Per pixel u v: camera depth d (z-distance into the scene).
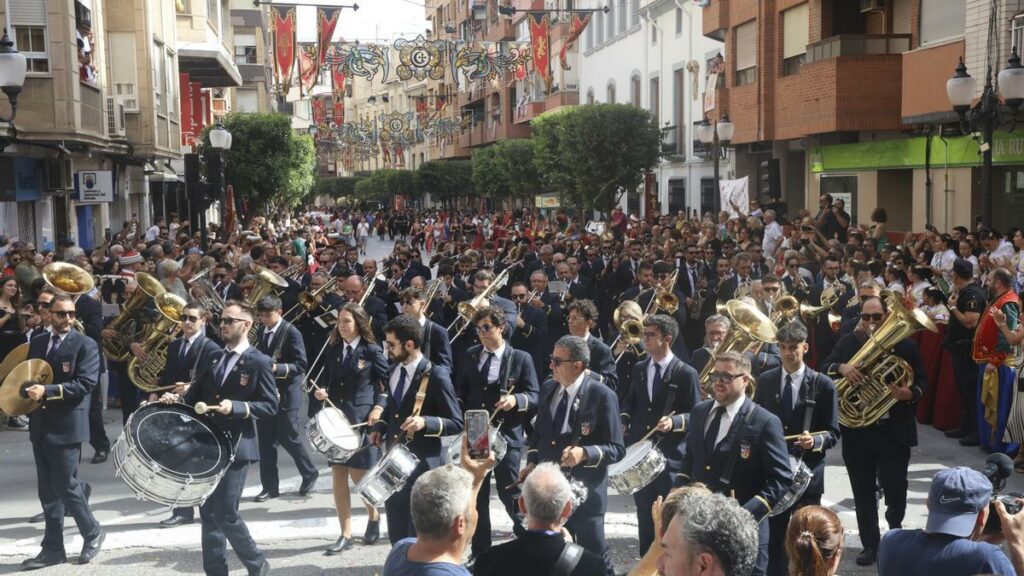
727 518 3.77
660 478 7.60
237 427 7.72
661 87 41.84
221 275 15.03
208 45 35.50
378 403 8.55
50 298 9.15
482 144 72.31
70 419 8.35
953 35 21.22
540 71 34.19
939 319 12.69
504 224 42.47
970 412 11.97
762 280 11.98
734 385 6.43
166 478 6.91
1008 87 14.68
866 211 26.02
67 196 24.91
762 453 6.39
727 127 25.45
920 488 10.29
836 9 26.25
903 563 4.71
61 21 20.80
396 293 16.80
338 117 62.62
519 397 8.23
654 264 14.11
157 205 39.00
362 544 8.90
